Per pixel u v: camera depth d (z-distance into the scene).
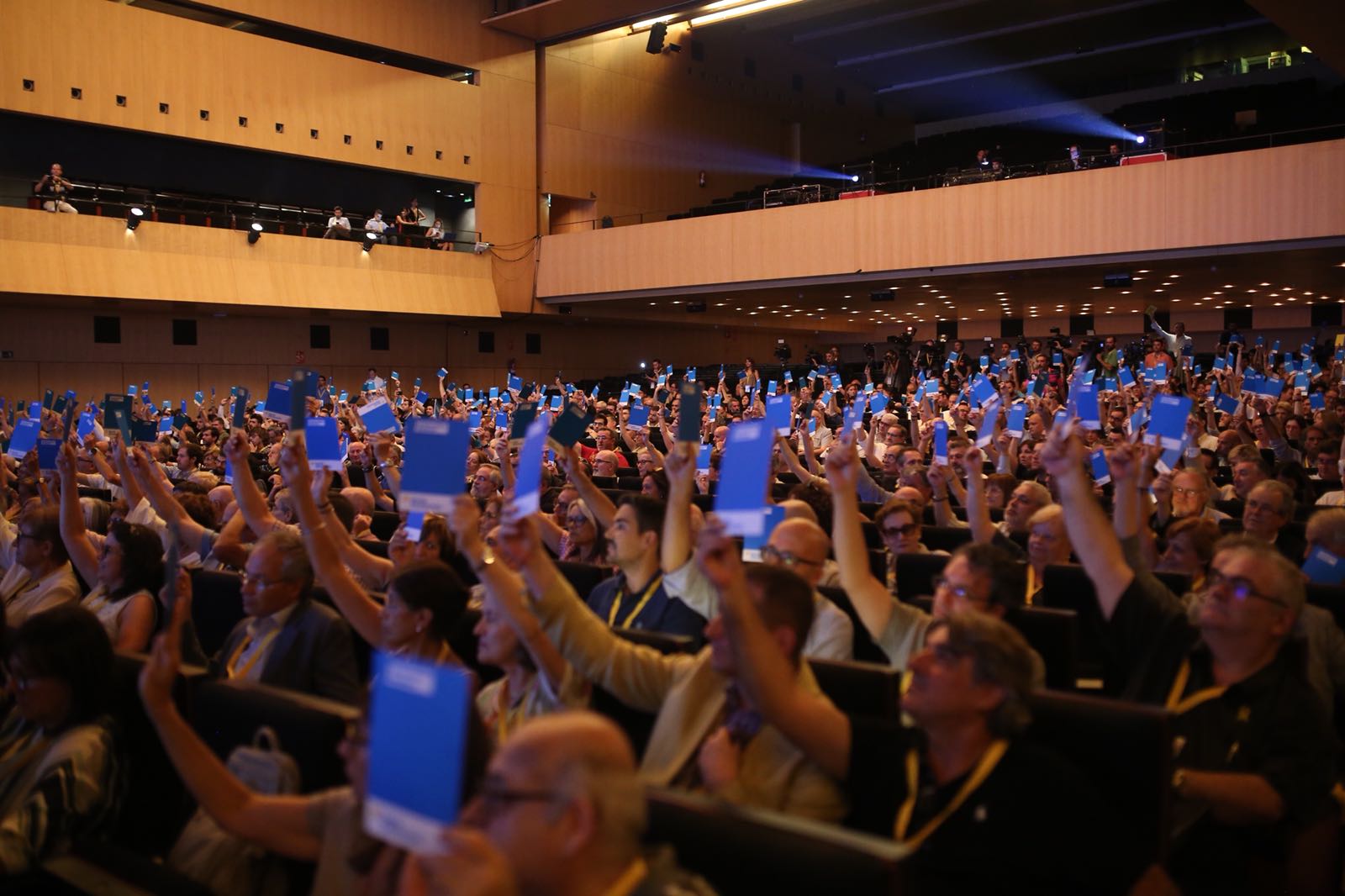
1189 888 2.67
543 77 25.86
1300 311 26.62
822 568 3.46
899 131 36.06
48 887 2.50
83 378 20.72
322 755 2.55
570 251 24.98
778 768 2.42
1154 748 2.33
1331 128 16.55
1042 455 2.98
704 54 29.44
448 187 25.28
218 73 20.83
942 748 2.24
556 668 2.79
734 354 32.53
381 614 3.44
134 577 4.08
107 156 20.05
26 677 2.75
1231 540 2.88
